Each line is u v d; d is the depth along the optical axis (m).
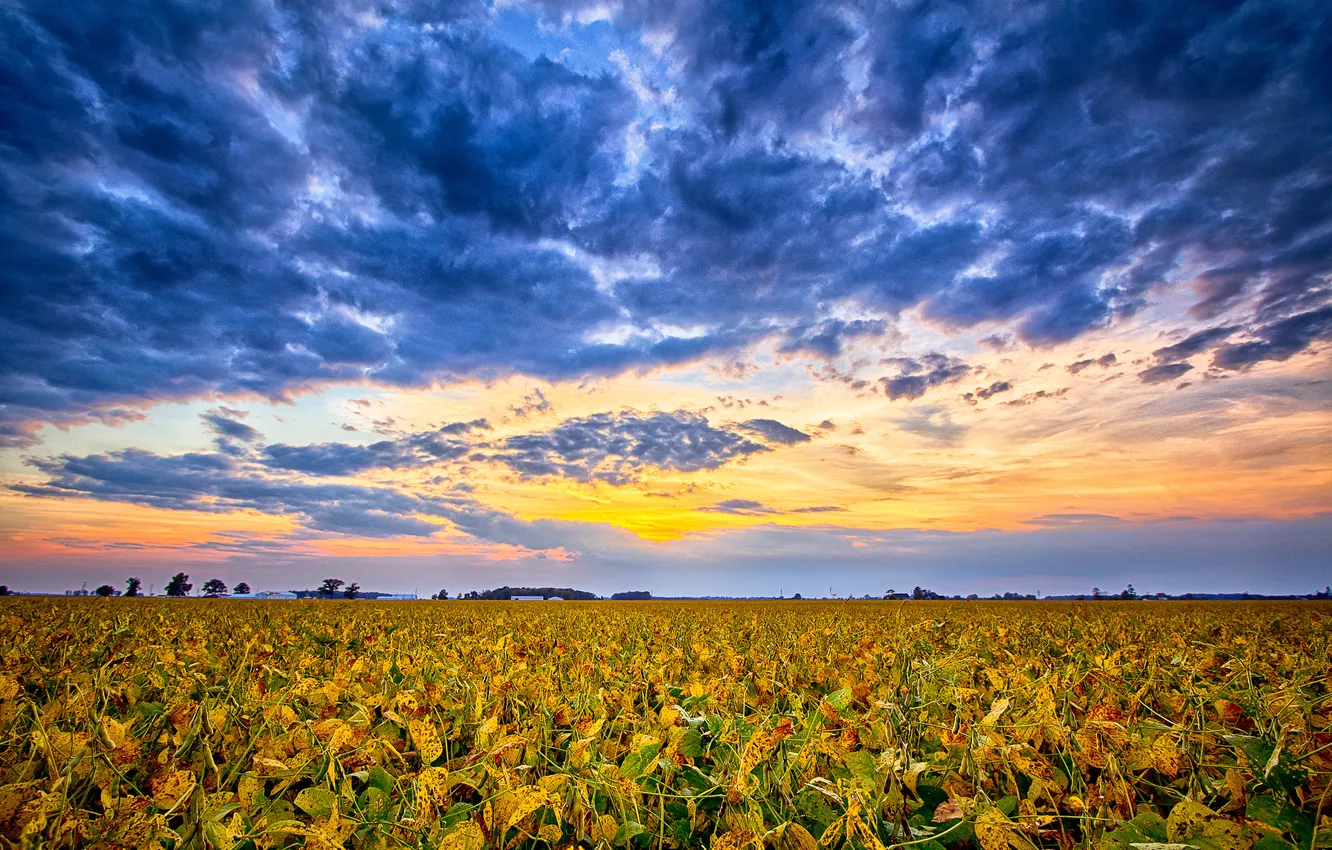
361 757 2.65
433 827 1.89
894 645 5.13
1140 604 35.91
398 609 21.14
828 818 1.99
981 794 2.07
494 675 3.92
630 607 29.84
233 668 5.00
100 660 5.41
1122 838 1.77
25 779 2.38
